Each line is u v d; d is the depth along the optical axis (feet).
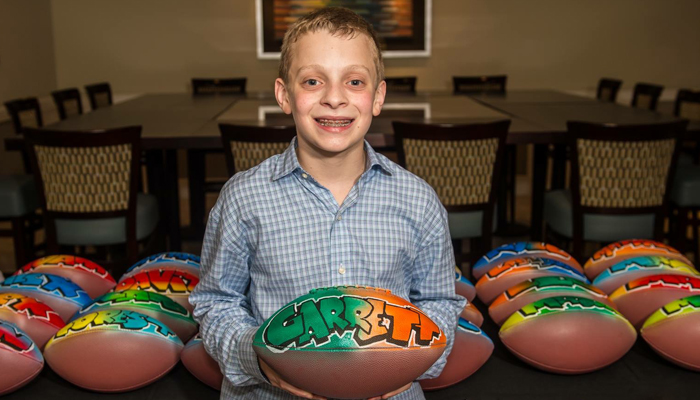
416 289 3.75
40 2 18.10
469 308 5.06
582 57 19.43
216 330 3.43
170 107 13.38
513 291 5.08
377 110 3.47
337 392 2.97
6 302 4.69
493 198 8.64
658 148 8.28
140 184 11.66
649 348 5.01
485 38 19.31
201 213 12.81
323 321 2.91
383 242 3.40
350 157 3.33
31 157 8.38
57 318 4.82
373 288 3.15
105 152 8.34
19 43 16.70
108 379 4.37
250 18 18.97
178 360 4.61
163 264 5.58
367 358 2.87
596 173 8.45
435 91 17.40
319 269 3.36
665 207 8.57
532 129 9.54
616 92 15.92
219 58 19.20
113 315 4.49
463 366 4.51
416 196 3.47
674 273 5.36
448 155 8.38
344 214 3.37
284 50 3.30
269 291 3.45
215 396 4.52
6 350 4.26
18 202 9.73
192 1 18.92
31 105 12.79
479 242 9.08
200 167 12.63
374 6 18.89
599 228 8.67
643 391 4.50
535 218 11.27
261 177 3.42
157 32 19.06
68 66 19.19
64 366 4.37
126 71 19.24
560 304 4.62
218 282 3.50
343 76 3.10
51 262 5.60
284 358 2.91
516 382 4.66
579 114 11.48
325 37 3.10
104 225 8.65
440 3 19.08
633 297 5.09
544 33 19.29
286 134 8.44
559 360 4.56
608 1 19.16
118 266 8.79
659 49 19.38
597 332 4.50
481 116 11.22
